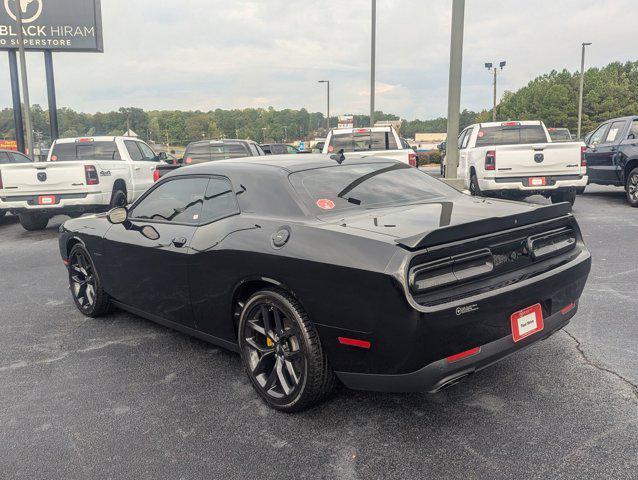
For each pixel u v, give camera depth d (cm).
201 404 357
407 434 309
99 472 285
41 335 504
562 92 9469
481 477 267
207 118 18650
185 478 277
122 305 507
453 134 1016
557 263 342
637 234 870
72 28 2559
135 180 1281
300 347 322
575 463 274
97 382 396
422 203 381
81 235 525
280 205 358
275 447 302
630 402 333
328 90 4838
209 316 394
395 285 274
